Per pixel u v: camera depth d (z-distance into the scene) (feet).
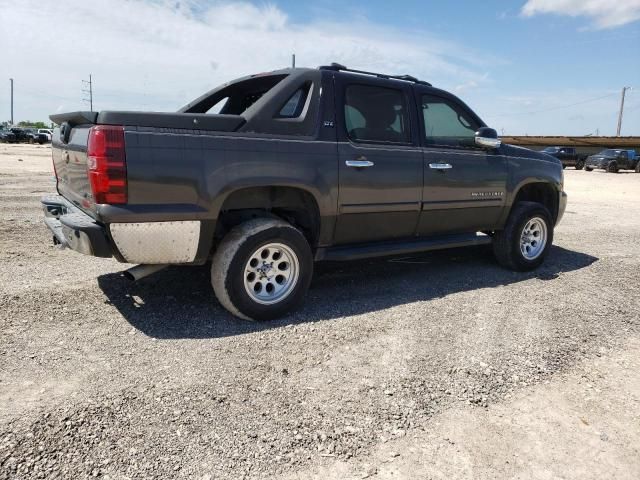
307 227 14.34
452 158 16.57
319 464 7.56
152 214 11.14
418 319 13.52
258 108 12.89
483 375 10.47
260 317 12.78
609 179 86.38
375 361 10.89
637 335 13.03
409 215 15.78
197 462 7.45
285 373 10.17
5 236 20.93
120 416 8.42
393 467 7.58
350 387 9.75
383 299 15.15
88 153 10.77
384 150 14.87
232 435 8.10
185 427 8.23
